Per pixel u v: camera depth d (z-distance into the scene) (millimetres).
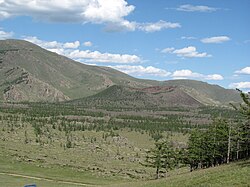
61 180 114875
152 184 61156
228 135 94062
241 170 49375
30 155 181375
